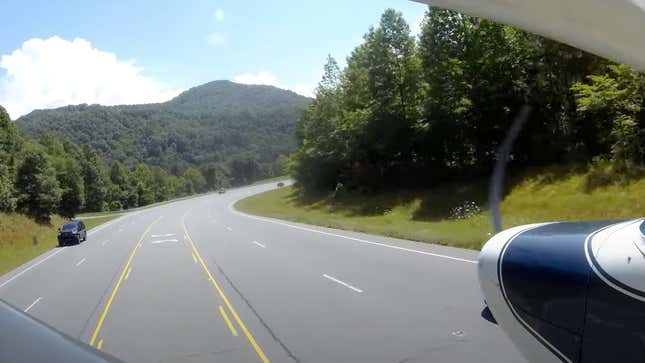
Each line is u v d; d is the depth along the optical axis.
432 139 42.88
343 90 59.22
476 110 37.69
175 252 25.52
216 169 170.25
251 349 8.55
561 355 3.87
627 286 3.37
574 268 3.76
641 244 3.45
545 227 4.62
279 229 34.28
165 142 186.75
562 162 31.52
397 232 24.48
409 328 8.84
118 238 39.41
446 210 33.66
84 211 110.56
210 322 10.62
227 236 31.88
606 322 3.49
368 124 49.03
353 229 29.58
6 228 54.88
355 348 8.07
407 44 47.38
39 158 69.88
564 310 3.78
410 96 47.09
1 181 62.44
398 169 49.31
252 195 94.00
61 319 12.36
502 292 4.38
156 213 77.19
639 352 3.30
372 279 13.65
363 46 52.91
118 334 10.29
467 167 41.62
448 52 39.53
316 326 9.57
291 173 74.38
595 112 28.53
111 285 17.09
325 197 59.16
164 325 10.70
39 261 29.20
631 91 25.00
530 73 35.41
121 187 130.25
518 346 4.38
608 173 25.50
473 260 15.03
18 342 1.25
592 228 4.20
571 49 31.69
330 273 15.26
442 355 7.36
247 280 15.39
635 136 25.14
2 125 69.12
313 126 63.59
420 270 14.25
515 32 35.66
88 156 114.12
